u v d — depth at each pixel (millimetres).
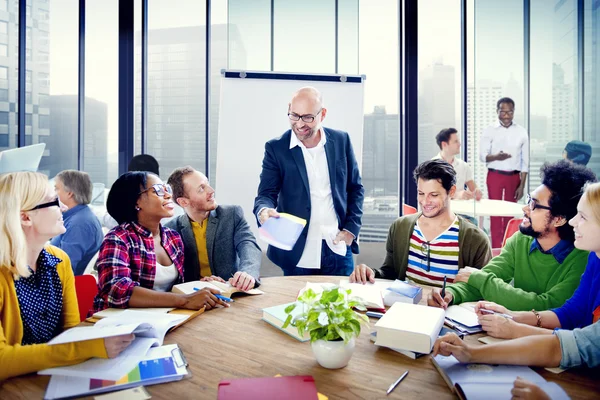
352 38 3703
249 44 3697
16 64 3492
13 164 3066
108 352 1002
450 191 1854
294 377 948
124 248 1606
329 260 2584
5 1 3434
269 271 3598
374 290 1574
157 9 3658
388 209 3850
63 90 3596
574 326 1269
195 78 3707
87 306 1683
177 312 1389
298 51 3709
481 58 3561
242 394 869
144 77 3676
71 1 3566
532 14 3484
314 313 1011
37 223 1242
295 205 2553
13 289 1200
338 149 2582
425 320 1149
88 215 2646
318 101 2453
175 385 930
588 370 1017
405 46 3664
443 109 3686
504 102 3553
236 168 3285
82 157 3645
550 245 1509
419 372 1005
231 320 1359
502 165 3580
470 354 1009
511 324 1192
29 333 1247
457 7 3605
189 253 2043
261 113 3283
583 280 1312
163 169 3758
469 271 1656
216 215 2129
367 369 1019
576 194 1413
